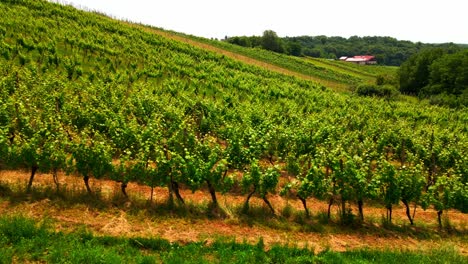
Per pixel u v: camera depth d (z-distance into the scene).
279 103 31.25
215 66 42.69
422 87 72.75
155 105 20.59
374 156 18.39
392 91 54.84
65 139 12.32
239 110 23.31
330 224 12.84
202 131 19.95
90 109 17.08
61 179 13.28
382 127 24.25
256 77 42.56
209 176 12.55
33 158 11.56
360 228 12.82
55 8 43.50
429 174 16.92
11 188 11.78
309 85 48.22
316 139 18.06
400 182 13.10
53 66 27.62
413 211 15.02
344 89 57.25
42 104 16.77
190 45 51.47
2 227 9.37
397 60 164.25
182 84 30.95
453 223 14.12
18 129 13.85
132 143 14.38
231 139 15.55
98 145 12.25
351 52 185.50
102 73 28.30
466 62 65.00
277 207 13.70
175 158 12.25
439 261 10.62
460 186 13.91
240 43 112.69
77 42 33.78
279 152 17.55
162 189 13.87
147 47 41.12
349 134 21.03
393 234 12.73
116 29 44.41
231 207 12.90
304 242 11.42
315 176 12.85
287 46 118.62
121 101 20.50
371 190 12.73
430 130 25.47
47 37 32.59
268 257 9.91
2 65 23.55
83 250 8.92
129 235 10.43
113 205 11.91
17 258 8.47
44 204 11.26
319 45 199.62
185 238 10.68
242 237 11.24
